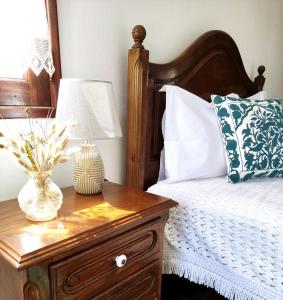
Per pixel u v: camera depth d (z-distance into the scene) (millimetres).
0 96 918
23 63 903
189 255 1101
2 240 639
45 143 766
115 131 902
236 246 972
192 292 1340
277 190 1201
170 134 1313
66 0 1047
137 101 1188
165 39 1465
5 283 685
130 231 799
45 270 613
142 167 1262
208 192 1162
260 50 2297
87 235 682
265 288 915
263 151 1312
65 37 1066
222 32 1658
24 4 905
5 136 740
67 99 836
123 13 1249
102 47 1199
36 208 741
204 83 1599
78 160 954
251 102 1405
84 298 702
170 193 1174
